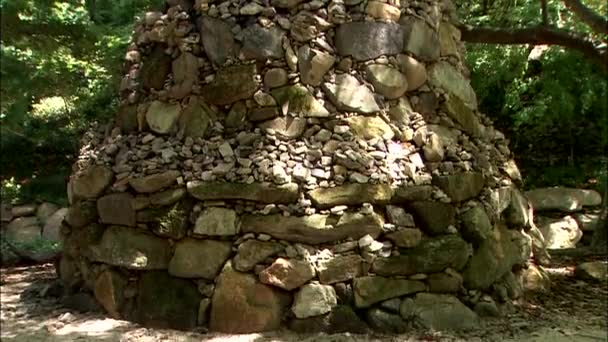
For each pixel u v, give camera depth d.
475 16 8.26
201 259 4.47
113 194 4.85
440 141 4.88
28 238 9.64
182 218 4.54
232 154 4.56
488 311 4.75
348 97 4.66
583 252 7.99
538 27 6.83
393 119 4.79
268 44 4.67
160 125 4.95
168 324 4.51
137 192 4.73
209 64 4.88
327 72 4.71
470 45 8.45
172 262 4.55
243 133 4.63
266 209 4.38
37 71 8.73
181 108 4.92
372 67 4.76
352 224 4.39
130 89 5.27
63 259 5.54
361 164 4.48
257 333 4.28
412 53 4.95
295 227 4.33
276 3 4.76
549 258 6.66
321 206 4.39
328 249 4.39
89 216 5.04
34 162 11.12
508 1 8.14
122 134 5.18
